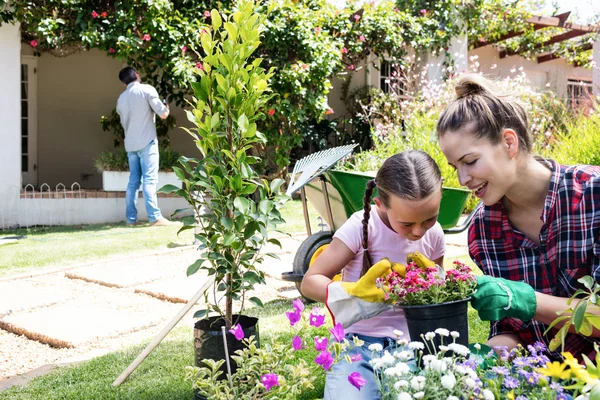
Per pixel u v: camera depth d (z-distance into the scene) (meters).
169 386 2.62
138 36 8.02
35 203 7.95
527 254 1.96
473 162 1.73
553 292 1.91
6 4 7.59
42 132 11.34
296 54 8.84
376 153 8.17
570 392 1.70
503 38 11.92
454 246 5.89
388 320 2.18
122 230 7.24
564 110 8.71
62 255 5.66
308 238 4.04
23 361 3.15
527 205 1.92
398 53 10.15
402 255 2.23
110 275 4.86
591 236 1.79
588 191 1.79
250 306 4.00
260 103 2.52
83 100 11.54
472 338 3.00
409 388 1.42
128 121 7.45
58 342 3.37
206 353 2.38
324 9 9.26
